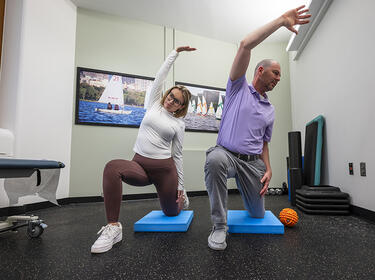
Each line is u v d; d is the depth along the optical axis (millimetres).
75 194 3033
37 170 1366
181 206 1825
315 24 2885
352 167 2129
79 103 3129
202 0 3166
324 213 2082
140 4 3234
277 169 3893
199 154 3662
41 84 2643
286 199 3164
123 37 3449
